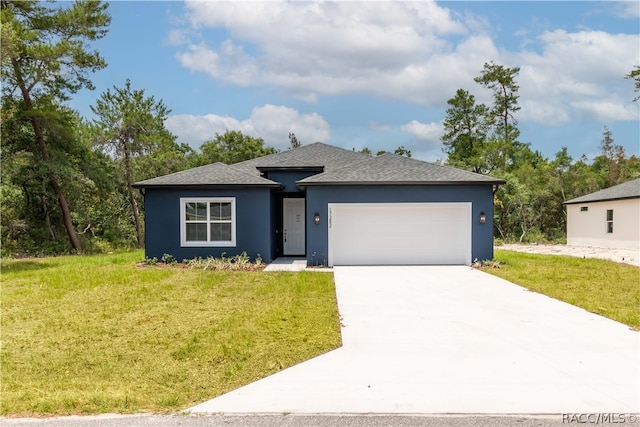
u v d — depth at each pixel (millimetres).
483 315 7691
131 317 7660
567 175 31797
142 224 31578
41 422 3820
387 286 10656
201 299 9180
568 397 4305
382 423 3811
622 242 21391
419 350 5789
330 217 14609
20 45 18531
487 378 4797
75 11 20922
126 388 4602
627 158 40125
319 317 7574
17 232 23578
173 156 31969
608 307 8281
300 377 4887
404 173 15156
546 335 6418
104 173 26047
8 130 21750
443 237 14781
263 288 10375
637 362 5273
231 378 4898
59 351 5852
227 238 15125
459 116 45469
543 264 15055
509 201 29109
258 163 18297
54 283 11328
